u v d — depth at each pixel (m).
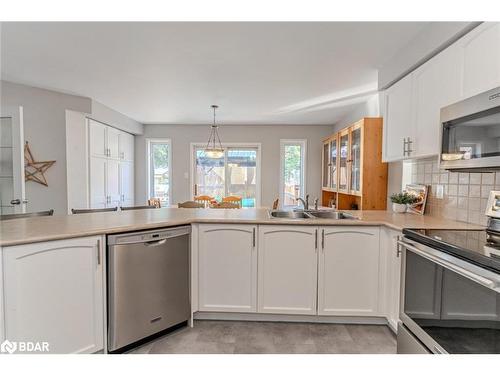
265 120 5.70
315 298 2.27
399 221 2.19
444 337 1.38
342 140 4.32
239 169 6.28
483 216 1.94
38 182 3.82
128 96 4.03
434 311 1.46
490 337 1.14
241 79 3.28
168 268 2.10
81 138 4.18
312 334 2.16
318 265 2.25
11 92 3.54
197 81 3.37
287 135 6.12
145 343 2.03
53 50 2.55
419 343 1.57
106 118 4.63
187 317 2.24
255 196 6.25
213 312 2.38
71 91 3.83
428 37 2.07
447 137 1.73
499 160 1.37
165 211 2.81
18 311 1.48
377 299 2.24
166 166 6.33
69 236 1.64
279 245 2.27
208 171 6.30
